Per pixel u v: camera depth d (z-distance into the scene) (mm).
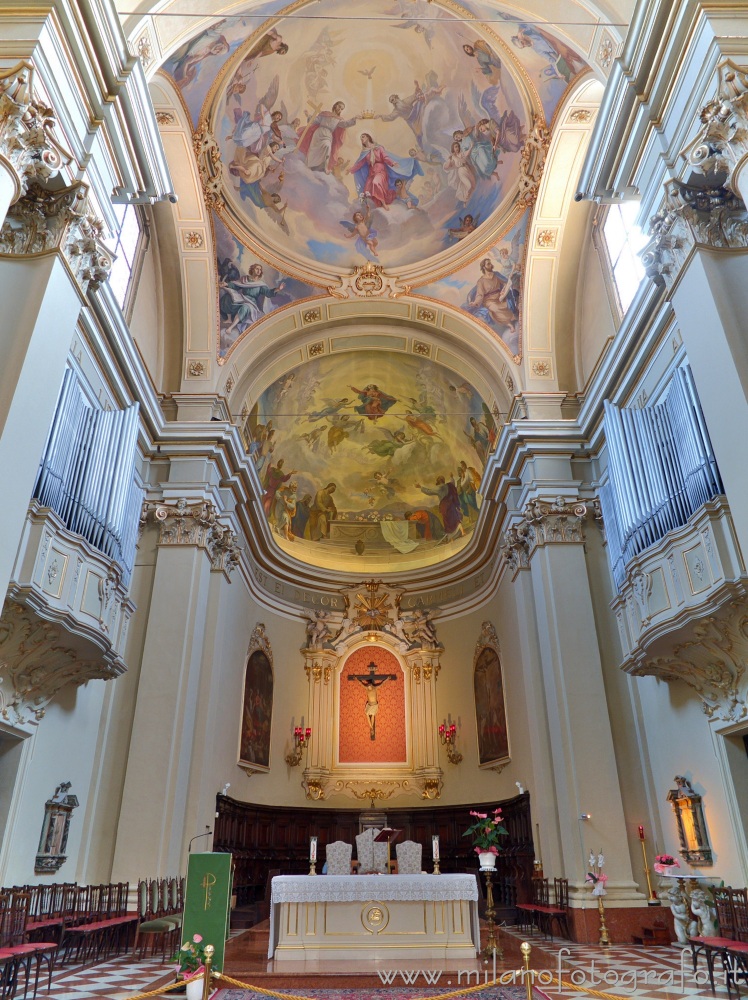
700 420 8945
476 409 17406
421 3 12102
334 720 18812
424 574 19859
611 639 12781
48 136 6484
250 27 12031
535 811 13125
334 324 16594
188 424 14383
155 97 12273
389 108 14109
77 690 11195
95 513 10109
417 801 17828
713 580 8188
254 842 16156
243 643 16750
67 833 10648
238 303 15516
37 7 6461
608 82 7691
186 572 13344
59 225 6969
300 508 20391
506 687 16203
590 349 14633
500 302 15508
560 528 13477
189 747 12625
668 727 11008
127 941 10297
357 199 15141
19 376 6230
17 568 7949
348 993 7113
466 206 14992
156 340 14922
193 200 14094
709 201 7207
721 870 9422
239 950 9766
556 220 14430
